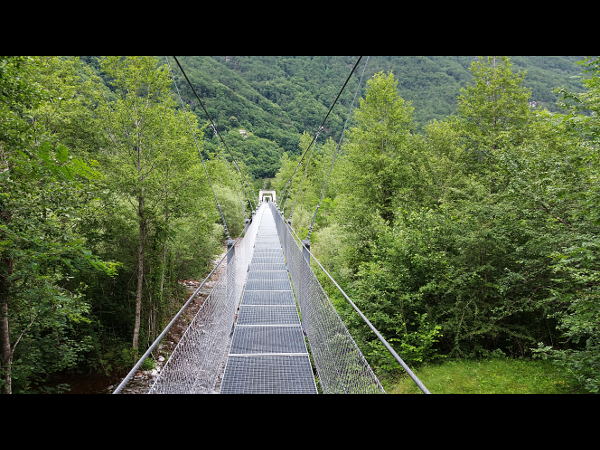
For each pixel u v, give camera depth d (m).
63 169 2.35
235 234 25.92
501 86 12.95
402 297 7.41
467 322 7.25
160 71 10.46
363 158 13.59
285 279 6.88
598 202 4.43
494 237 6.66
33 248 4.90
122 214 10.34
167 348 11.27
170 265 13.52
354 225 12.57
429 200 11.99
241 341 4.11
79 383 9.07
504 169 6.54
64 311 6.22
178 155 11.16
